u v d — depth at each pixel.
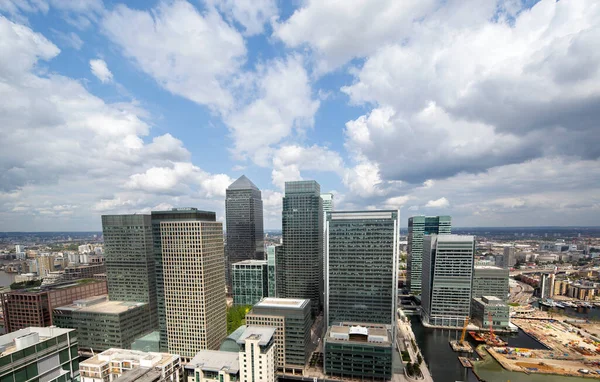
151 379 112.88
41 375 93.69
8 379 84.56
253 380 189.25
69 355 103.50
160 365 184.12
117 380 110.12
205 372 193.50
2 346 94.56
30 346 90.94
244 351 191.38
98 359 194.00
